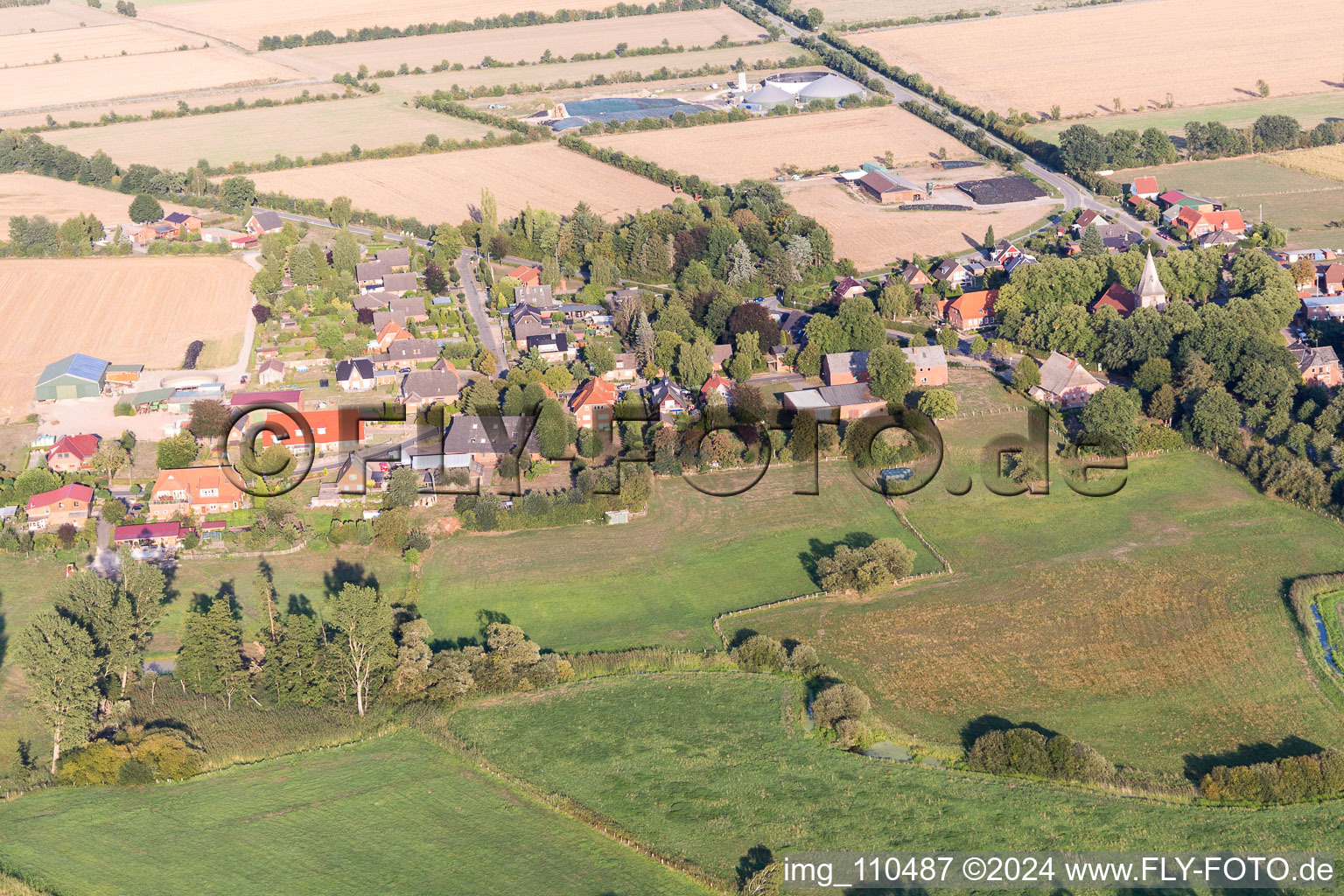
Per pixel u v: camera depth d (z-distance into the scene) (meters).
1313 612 154.75
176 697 142.12
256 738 134.25
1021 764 127.88
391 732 136.00
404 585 165.88
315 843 117.50
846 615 157.88
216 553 174.00
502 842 117.75
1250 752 131.00
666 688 143.50
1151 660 147.00
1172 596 159.38
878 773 127.81
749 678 145.25
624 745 132.75
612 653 150.12
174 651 152.38
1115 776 126.62
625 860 115.44
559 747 132.38
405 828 119.75
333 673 142.50
